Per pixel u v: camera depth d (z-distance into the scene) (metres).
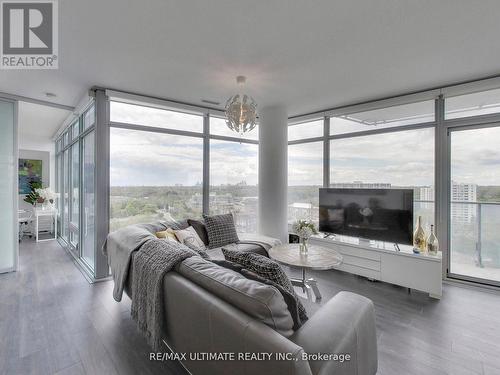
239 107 2.67
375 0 1.73
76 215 4.32
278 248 3.00
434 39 2.19
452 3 1.75
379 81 3.07
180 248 1.72
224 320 1.09
